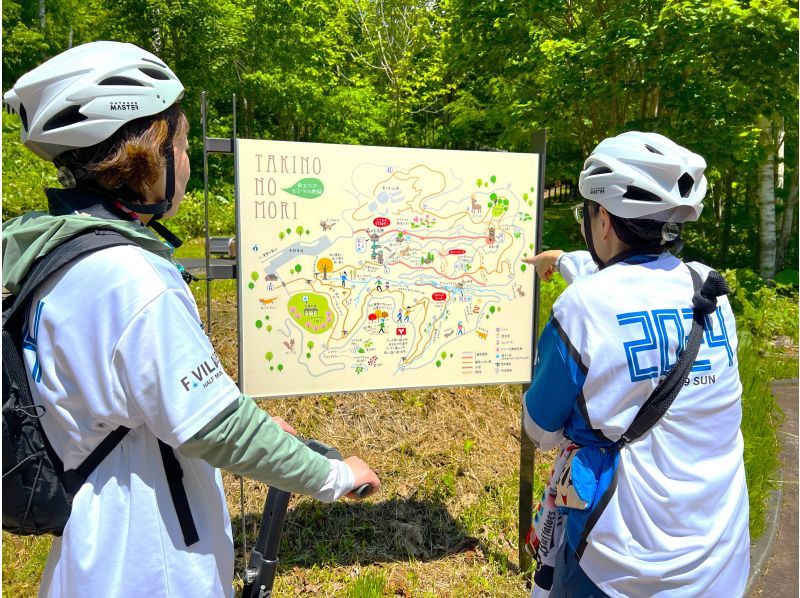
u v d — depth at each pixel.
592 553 1.36
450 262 2.52
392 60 17.91
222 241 2.25
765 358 6.55
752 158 8.18
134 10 17.48
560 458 1.51
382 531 2.90
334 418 3.44
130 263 1.08
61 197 1.18
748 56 7.72
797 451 4.50
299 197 2.27
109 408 1.06
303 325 2.33
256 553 1.55
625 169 1.37
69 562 1.08
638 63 8.34
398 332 2.47
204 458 1.11
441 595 2.56
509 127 9.85
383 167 2.38
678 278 1.39
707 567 1.31
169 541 1.13
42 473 1.08
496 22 9.30
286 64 19.44
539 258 2.32
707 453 1.35
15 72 20.44
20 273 1.11
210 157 18.30
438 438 3.54
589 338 1.31
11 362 1.09
